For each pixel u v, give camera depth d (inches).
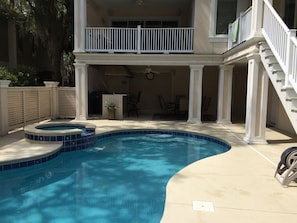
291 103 235.0
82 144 336.5
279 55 251.1
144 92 696.4
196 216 145.5
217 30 494.0
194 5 495.2
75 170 262.8
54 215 172.4
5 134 361.4
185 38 498.3
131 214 173.6
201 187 186.2
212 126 462.6
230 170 223.6
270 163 244.7
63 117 538.3
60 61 624.4
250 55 320.8
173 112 659.4
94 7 578.6
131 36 500.7
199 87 494.0
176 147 357.7
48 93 511.8
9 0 653.9
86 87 509.4
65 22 613.9
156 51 494.9
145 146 362.0
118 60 499.5
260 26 300.2
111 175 248.5
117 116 535.8
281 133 400.5
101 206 185.5
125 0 559.8
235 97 650.2
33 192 209.0
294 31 225.1
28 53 807.7
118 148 350.0
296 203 163.0
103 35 499.8
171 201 163.5
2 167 244.1
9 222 163.9
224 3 486.6
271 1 293.4
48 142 311.9
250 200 166.4
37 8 572.4
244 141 341.1
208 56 484.1
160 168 269.7
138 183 228.2
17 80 518.3
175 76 671.8
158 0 560.4
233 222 140.0
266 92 320.5
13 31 692.1
